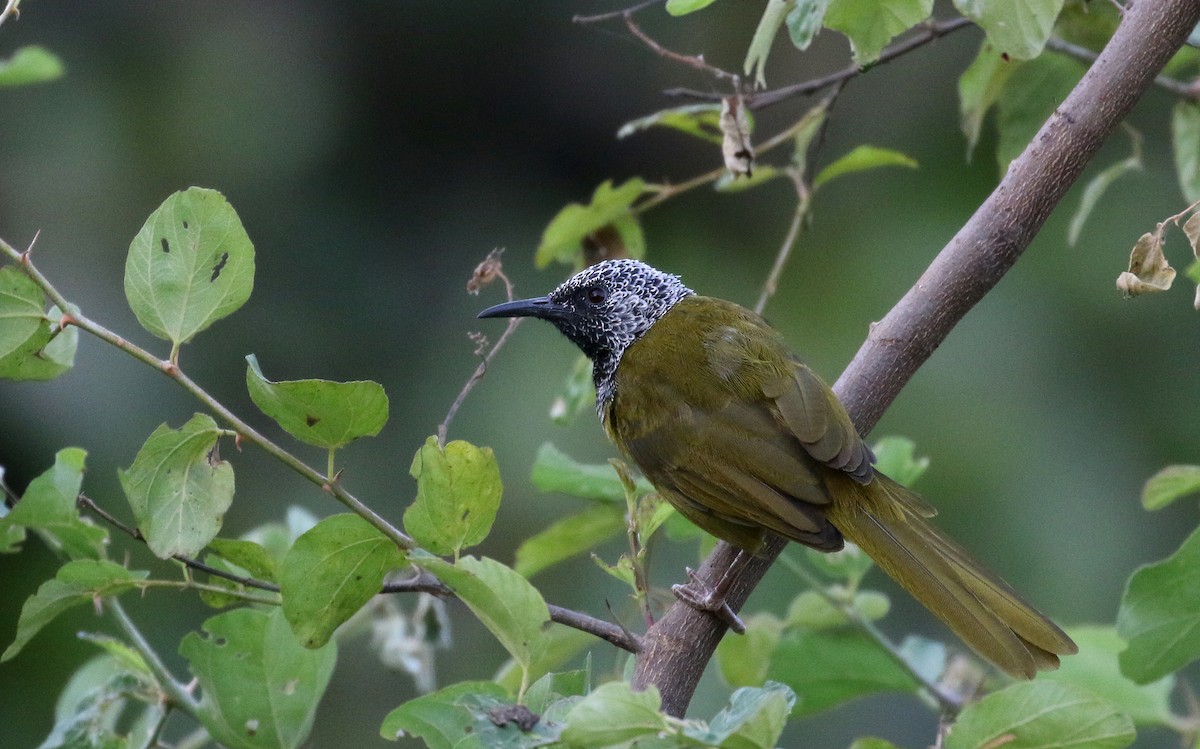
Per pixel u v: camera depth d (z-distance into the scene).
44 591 5.80
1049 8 5.93
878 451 8.27
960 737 5.44
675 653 5.95
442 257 14.53
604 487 7.71
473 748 5.32
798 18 6.09
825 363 13.57
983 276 6.53
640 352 7.96
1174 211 13.18
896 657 7.94
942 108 14.27
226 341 13.34
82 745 6.19
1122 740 5.32
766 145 8.34
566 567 12.23
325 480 5.38
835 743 11.99
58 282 13.27
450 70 14.66
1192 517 12.33
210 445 5.59
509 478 12.89
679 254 14.53
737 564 6.17
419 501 5.43
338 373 13.77
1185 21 6.22
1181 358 12.77
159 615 11.65
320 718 12.06
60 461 6.05
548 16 14.82
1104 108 6.28
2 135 13.55
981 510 12.55
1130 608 6.71
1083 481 12.53
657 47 7.34
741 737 4.37
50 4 13.86
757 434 7.23
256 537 8.16
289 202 14.12
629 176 15.02
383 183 14.59
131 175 13.73
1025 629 6.34
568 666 10.35
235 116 14.13
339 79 14.60
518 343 13.45
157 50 14.13
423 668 7.91
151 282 5.50
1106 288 13.07
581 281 8.87
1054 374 12.88
